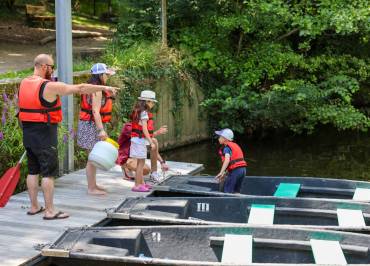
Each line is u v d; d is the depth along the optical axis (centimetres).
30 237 515
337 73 1326
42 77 544
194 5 1252
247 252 463
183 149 1191
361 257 479
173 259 474
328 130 1439
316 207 589
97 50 1302
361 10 1148
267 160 1120
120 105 978
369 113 1519
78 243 462
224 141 677
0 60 1187
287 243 491
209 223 530
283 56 1246
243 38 1307
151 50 1124
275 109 1241
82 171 783
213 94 1233
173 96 1155
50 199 565
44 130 541
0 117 695
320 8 1195
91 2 2175
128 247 471
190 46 1246
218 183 694
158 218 544
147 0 1235
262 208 584
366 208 579
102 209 602
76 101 843
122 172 780
